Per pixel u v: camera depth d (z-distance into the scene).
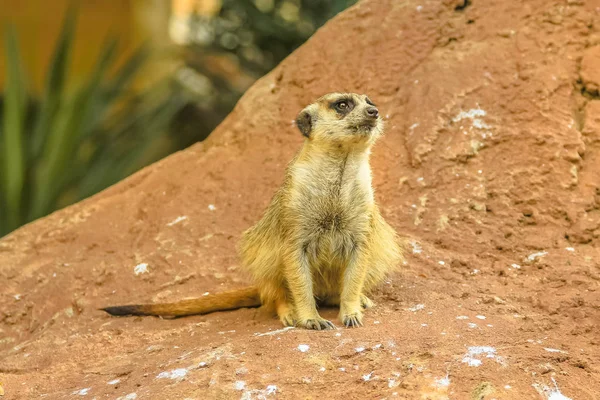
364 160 8.20
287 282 8.26
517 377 6.38
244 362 6.85
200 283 9.75
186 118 23.34
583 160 10.48
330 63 12.34
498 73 11.41
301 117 8.20
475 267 9.27
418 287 8.65
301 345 7.07
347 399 6.25
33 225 11.41
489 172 10.50
